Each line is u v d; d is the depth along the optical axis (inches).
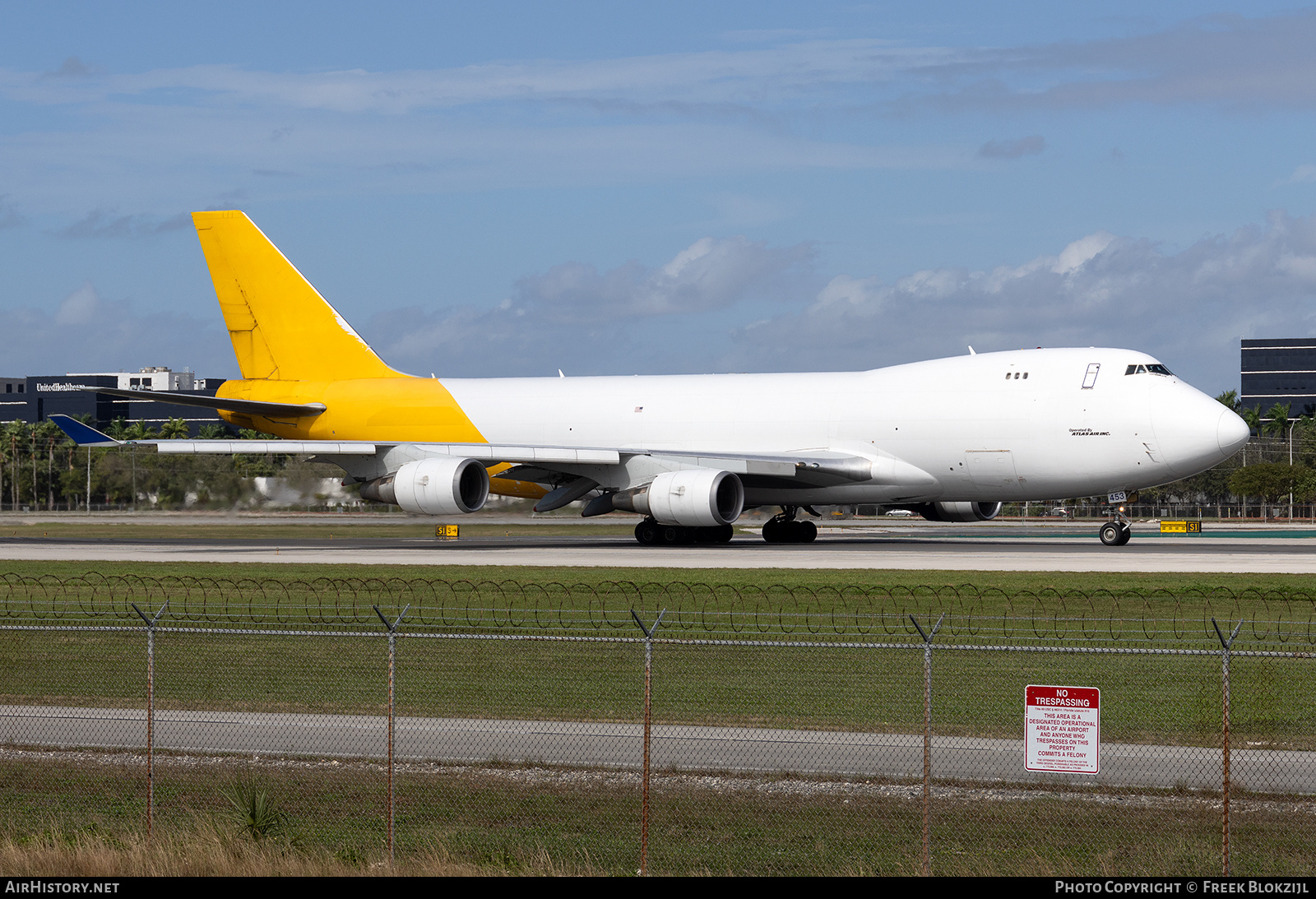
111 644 2903.5
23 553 5748.0
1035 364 5506.9
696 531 5964.6
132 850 1505.9
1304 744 1953.7
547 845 1584.6
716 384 6107.3
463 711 2196.1
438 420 6510.8
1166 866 1470.2
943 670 2541.8
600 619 3169.3
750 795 1743.4
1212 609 3277.6
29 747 2003.0
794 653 2714.1
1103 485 5378.9
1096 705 1425.9
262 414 6870.1
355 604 3464.6
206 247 6998.0
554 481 6171.3
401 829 1641.2
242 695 2333.9
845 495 5807.1
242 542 6584.6
